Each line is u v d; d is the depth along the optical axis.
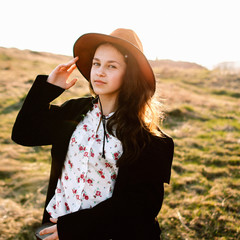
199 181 4.21
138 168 1.35
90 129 1.49
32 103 1.50
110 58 1.41
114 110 1.51
